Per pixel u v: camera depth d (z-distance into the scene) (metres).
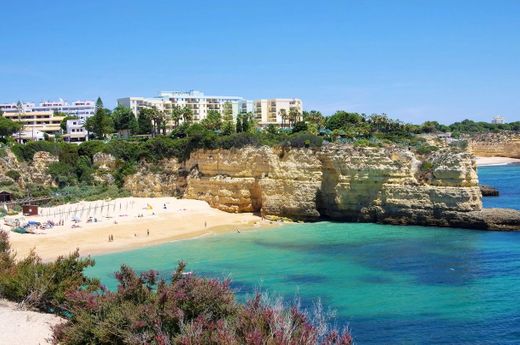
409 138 91.12
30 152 100.31
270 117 191.62
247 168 86.06
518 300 40.62
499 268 50.22
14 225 73.25
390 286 45.28
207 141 92.25
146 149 100.56
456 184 71.88
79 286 29.56
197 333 16.97
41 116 177.38
